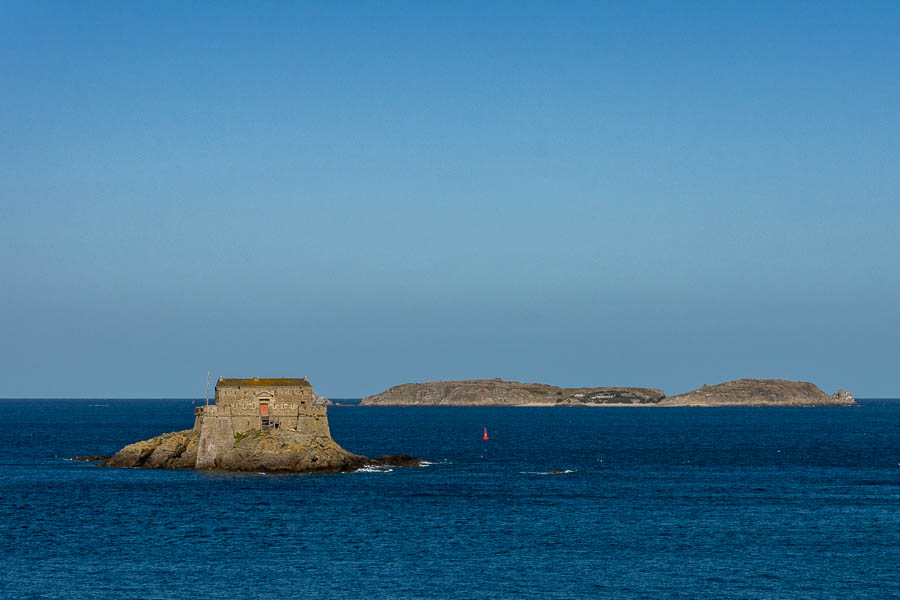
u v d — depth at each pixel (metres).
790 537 167.00
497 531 171.25
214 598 126.62
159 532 168.12
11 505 196.50
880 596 129.12
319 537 164.50
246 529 170.88
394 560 147.75
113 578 136.25
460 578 137.12
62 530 170.00
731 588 132.75
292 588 131.50
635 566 144.75
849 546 159.38
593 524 179.25
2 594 127.94
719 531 172.62
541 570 141.88
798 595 129.62
